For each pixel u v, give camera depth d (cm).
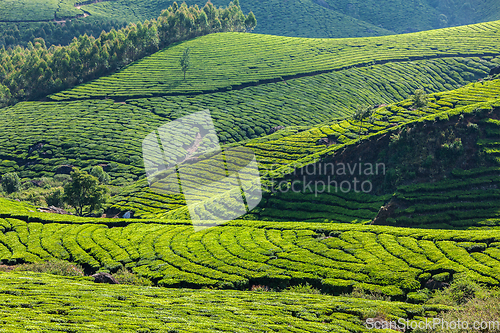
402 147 6250
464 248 3666
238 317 2538
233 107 12262
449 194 5403
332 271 3609
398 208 5322
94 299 2817
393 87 13562
